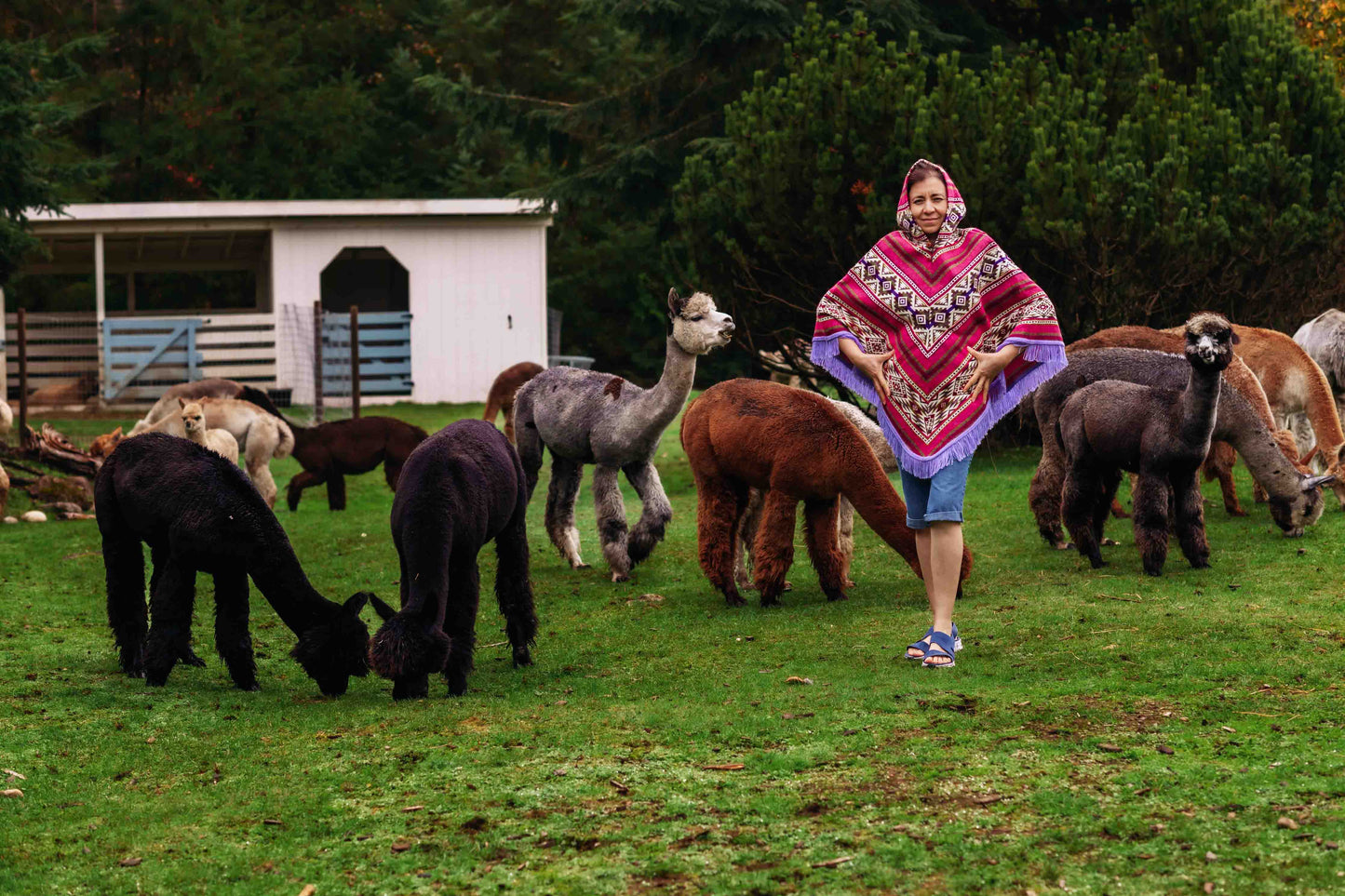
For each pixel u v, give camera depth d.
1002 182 13.41
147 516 6.34
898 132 13.62
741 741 5.14
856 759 4.81
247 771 5.05
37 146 16.97
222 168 33.22
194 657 6.97
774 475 7.65
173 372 22.75
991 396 6.00
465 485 6.08
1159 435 7.99
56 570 10.06
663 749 5.07
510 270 24.03
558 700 5.97
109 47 33.69
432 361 23.91
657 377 31.52
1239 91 14.78
